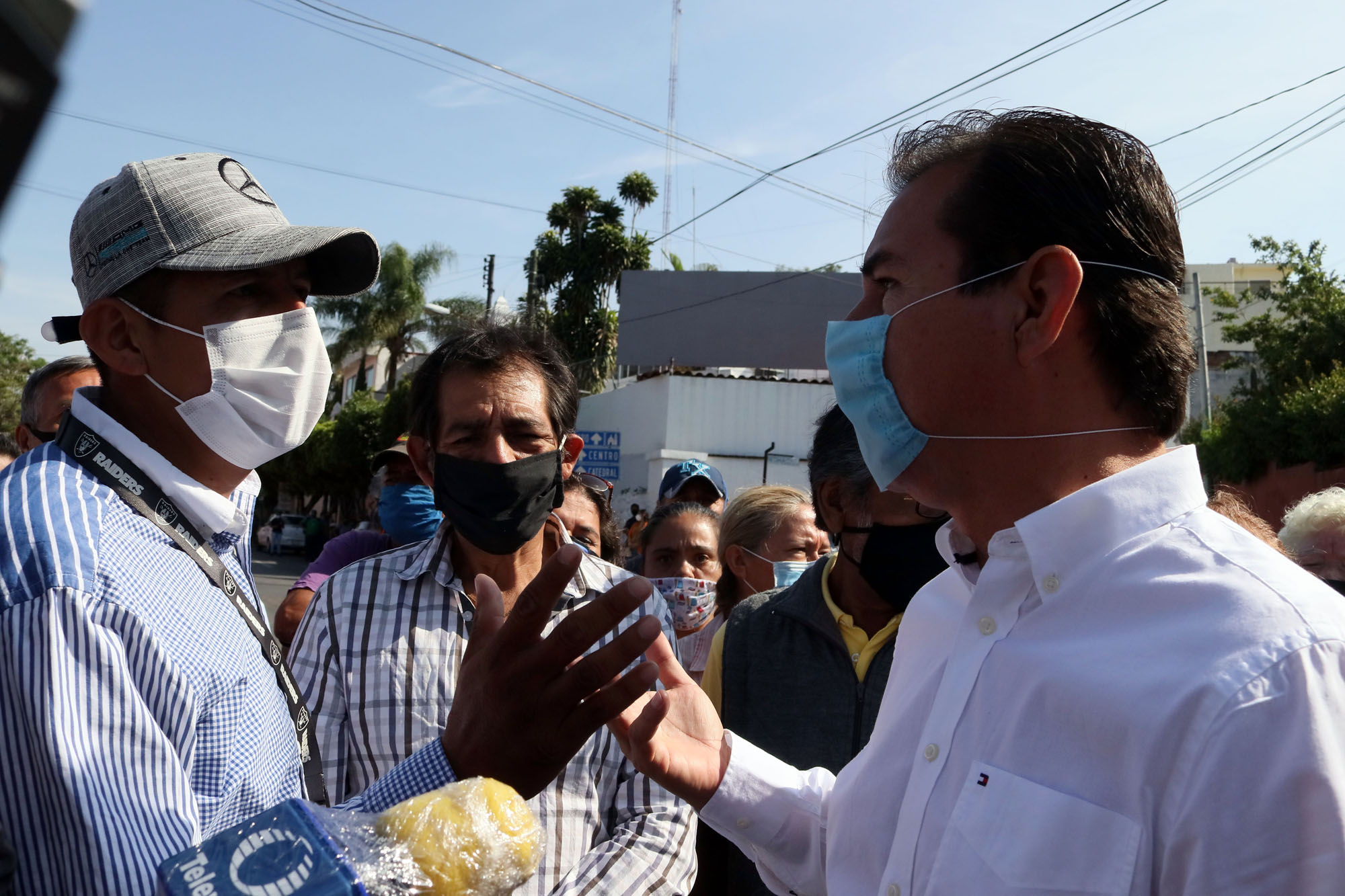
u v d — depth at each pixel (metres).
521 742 1.20
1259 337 22.84
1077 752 1.17
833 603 2.53
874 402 1.45
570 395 2.44
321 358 1.76
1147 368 1.29
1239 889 1.02
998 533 1.34
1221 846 1.03
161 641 1.31
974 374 1.33
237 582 1.61
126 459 1.49
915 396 1.38
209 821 1.35
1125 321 1.27
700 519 4.14
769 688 2.47
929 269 1.37
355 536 4.41
